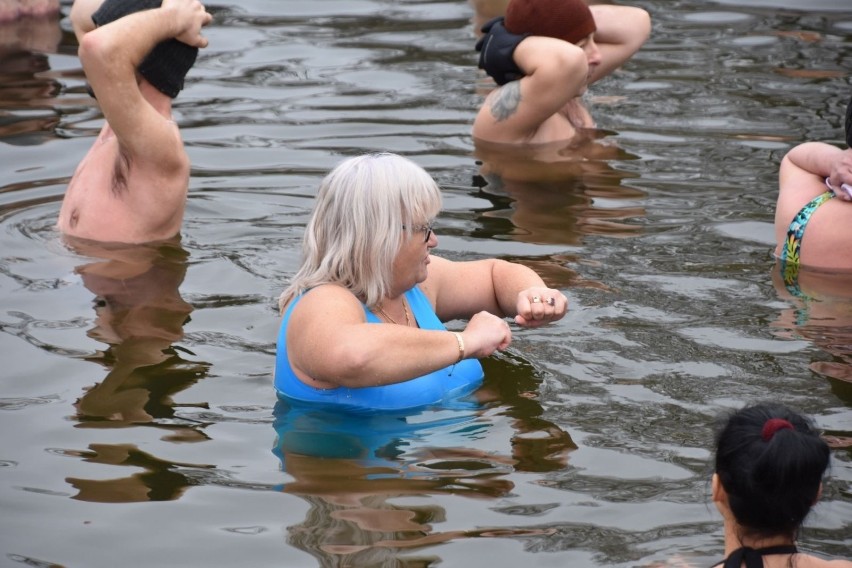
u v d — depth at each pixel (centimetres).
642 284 1179
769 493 630
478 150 1658
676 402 934
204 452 860
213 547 739
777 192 1464
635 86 1955
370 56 2169
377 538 747
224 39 2278
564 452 859
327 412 926
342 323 896
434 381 949
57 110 1784
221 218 1370
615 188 1491
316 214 937
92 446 868
